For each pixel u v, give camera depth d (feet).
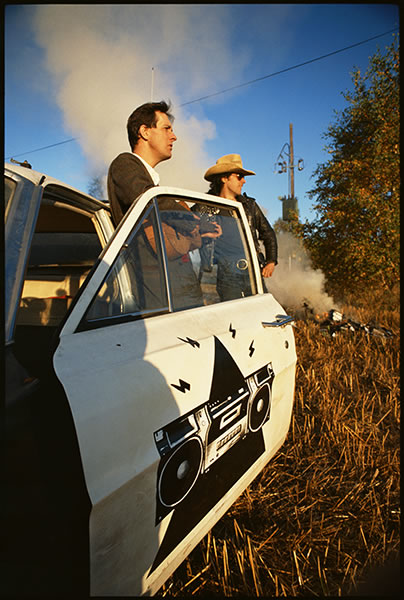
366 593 4.47
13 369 2.76
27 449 2.42
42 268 6.61
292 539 5.26
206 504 4.20
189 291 4.98
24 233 3.23
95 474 2.71
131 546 3.11
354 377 12.03
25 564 2.32
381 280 22.30
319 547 5.23
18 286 3.04
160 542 3.49
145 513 3.23
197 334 4.47
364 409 9.62
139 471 3.07
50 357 2.92
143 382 3.34
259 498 6.11
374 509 5.85
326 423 8.73
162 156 6.53
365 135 23.16
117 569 2.98
